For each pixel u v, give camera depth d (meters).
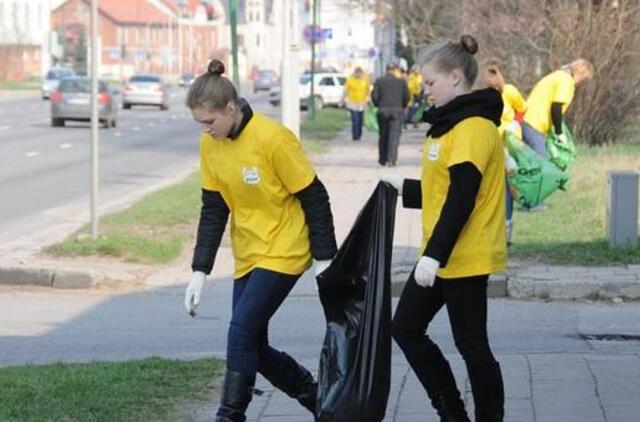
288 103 37.06
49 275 22.23
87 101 73.00
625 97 47.53
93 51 25.39
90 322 18.97
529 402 12.45
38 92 137.25
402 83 44.50
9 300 20.98
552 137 27.33
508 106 24.67
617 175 22.64
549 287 20.03
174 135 68.50
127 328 18.41
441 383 10.74
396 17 65.19
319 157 50.62
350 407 10.09
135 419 11.78
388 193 10.41
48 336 17.78
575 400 12.54
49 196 36.78
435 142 10.23
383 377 10.23
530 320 18.39
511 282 20.17
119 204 34.22
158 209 30.05
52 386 12.84
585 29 46.84
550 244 23.41
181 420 11.82
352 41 128.50
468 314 10.30
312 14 81.88
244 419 10.90
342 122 83.31
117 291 21.88
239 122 10.56
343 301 10.40
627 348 16.20
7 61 160.25
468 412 12.04
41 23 170.38
